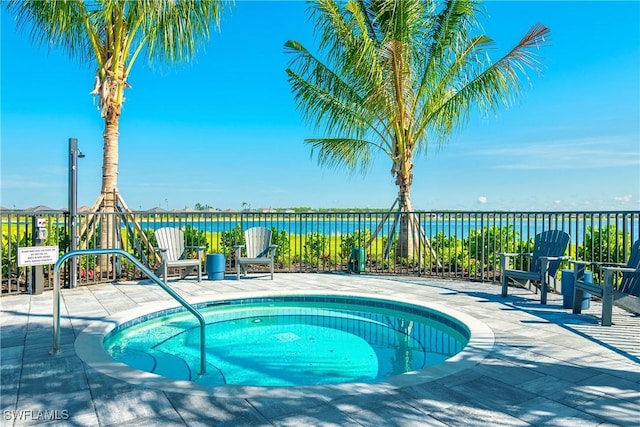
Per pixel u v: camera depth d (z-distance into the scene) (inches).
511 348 131.4
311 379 132.2
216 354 155.6
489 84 299.1
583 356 124.0
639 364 117.2
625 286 170.4
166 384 101.1
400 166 345.4
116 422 82.2
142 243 305.7
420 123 345.1
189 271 283.0
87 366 114.1
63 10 265.9
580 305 178.9
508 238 273.1
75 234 249.3
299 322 203.8
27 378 105.5
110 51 290.8
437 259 316.2
